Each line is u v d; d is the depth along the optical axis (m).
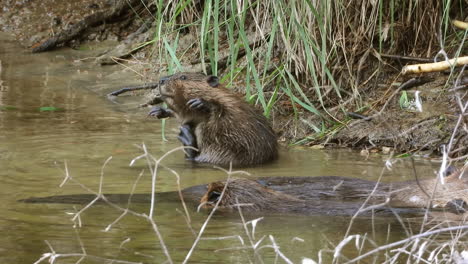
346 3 13.50
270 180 9.57
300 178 9.62
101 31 18.69
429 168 10.69
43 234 7.35
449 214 8.20
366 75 13.62
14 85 15.67
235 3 13.19
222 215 8.20
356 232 7.57
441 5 13.88
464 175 8.74
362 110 12.84
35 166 10.32
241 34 11.92
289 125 12.84
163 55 16.30
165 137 12.33
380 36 13.19
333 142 12.28
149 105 14.38
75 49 18.31
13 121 13.01
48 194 8.96
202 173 10.47
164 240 7.23
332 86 13.02
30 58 17.77
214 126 11.38
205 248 6.99
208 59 15.35
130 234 7.41
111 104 14.53
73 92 15.30
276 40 14.32
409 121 12.17
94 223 7.76
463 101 12.23
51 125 12.82
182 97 11.69
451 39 13.92
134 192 9.15
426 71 11.95
